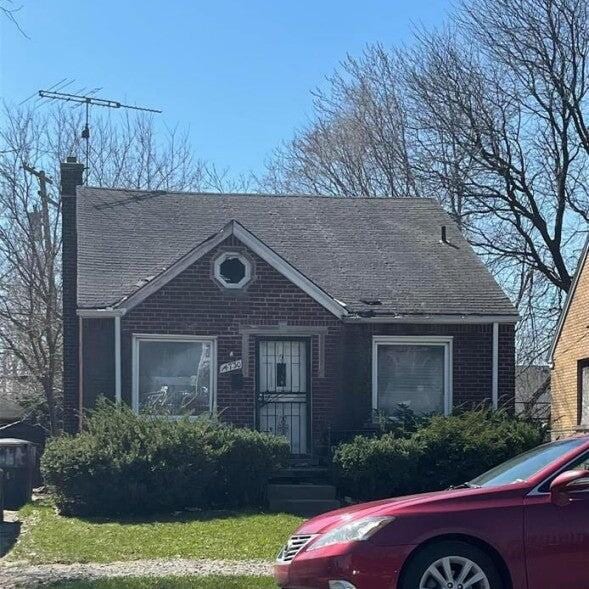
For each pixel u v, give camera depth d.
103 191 20.14
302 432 17.38
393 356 17.83
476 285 18.72
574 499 7.32
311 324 17.33
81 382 16.78
